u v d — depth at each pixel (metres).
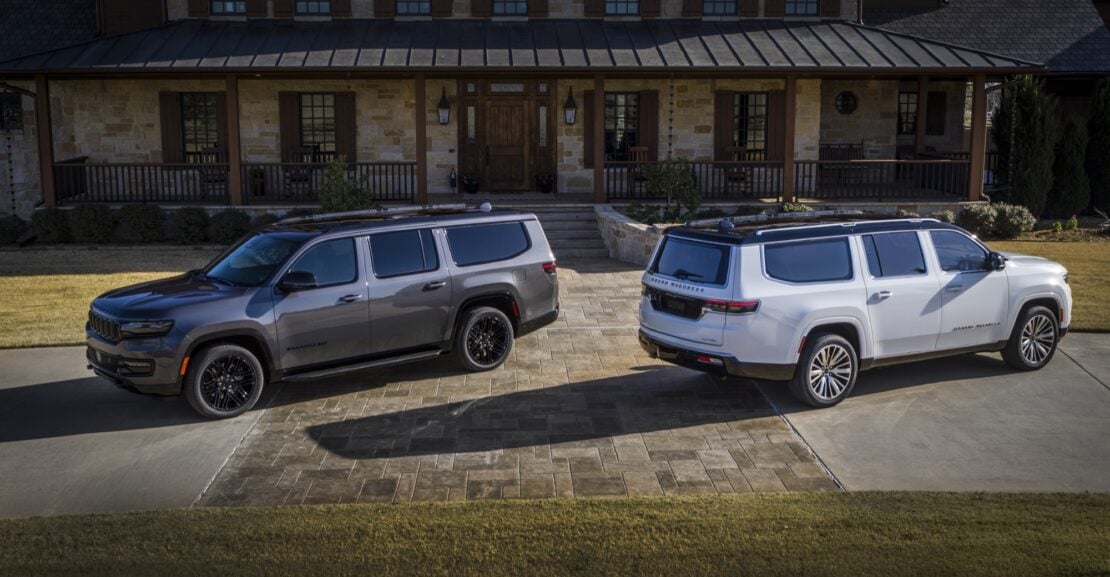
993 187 24.39
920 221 10.37
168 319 9.30
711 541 6.50
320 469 8.20
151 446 8.80
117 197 22.33
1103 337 12.39
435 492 7.68
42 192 22.42
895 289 9.98
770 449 8.62
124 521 7.00
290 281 9.80
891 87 24.67
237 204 20.73
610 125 23.52
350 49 20.88
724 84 23.28
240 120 22.78
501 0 23.05
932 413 9.59
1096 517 6.86
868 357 9.96
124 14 22.92
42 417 9.62
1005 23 26.28
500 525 6.81
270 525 6.88
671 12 23.22
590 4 23.08
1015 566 6.06
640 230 18.12
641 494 7.61
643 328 10.40
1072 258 18.09
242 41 21.25
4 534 6.77
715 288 9.49
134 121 22.77
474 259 11.16
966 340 10.52
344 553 6.38
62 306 14.35
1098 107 24.16
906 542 6.44
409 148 23.20
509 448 8.69
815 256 9.73
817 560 6.20
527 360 11.70
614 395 10.27
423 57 20.47
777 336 9.42
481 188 23.53
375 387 10.64
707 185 23.39
